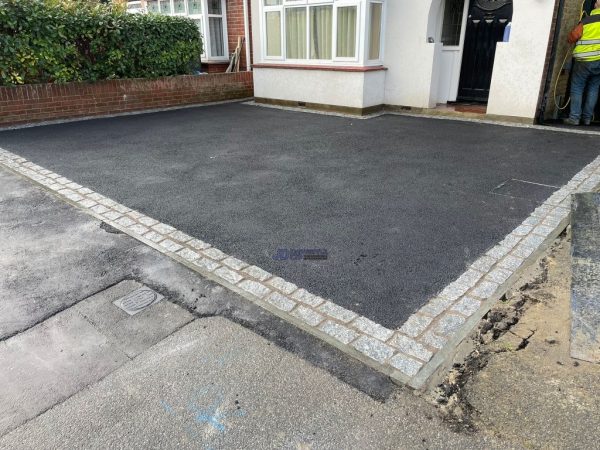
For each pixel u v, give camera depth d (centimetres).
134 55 965
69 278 328
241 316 284
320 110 1000
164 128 818
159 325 278
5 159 617
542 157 605
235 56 1255
